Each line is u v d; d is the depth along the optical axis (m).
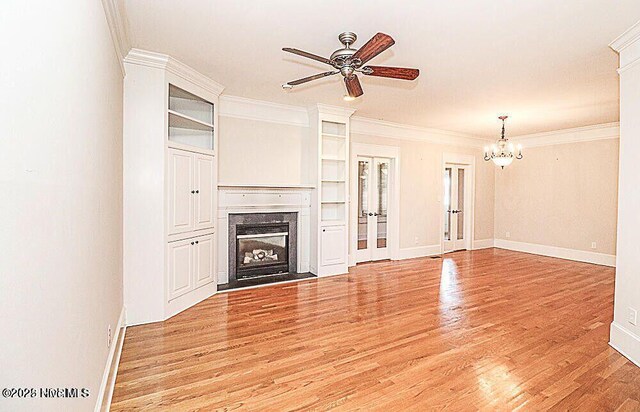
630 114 2.77
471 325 3.39
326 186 5.87
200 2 2.44
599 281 5.15
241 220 5.04
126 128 3.23
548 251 7.27
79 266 1.54
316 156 5.36
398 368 2.54
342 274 5.54
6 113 0.89
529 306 3.97
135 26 2.79
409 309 3.86
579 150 6.80
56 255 1.24
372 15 2.59
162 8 2.52
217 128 4.34
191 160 3.87
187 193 3.80
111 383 2.26
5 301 0.88
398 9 2.50
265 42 3.09
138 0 2.41
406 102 5.02
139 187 3.29
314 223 5.44
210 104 4.30
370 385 2.32
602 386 2.32
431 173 7.21
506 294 4.45
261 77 4.02
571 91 4.41
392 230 6.77
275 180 5.32
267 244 5.39
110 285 2.44
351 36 2.86
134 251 3.29
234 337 3.07
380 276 5.41
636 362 2.62
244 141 5.05
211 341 2.98
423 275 5.49
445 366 2.58
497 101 4.91
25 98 0.99
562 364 2.62
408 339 3.06
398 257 6.77
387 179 6.77
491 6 2.45
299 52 2.53
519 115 5.74
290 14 2.59
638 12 2.51
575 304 4.05
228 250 4.94
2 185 0.87
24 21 0.98
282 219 5.39
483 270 5.86
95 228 1.90
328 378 2.40
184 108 4.17
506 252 7.66
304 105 5.34
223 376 2.42
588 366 2.59
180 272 3.71
